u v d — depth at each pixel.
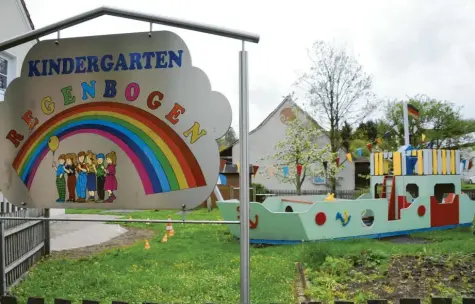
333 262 7.14
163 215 18.84
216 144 3.83
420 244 10.05
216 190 11.17
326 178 32.31
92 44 4.05
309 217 10.22
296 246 9.63
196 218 17.88
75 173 4.05
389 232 11.72
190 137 3.87
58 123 4.10
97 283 6.61
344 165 32.91
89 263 8.30
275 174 29.41
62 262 8.41
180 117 3.88
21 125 4.17
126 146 3.97
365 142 36.62
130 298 5.83
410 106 13.98
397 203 12.70
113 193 3.98
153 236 12.20
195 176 3.85
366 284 6.20
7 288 6.29
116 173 3.98
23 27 15.30
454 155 13.84
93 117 4.04
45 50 4.13
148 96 3.94
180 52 3.91
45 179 4.11
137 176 3.95
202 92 3.86
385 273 6.67
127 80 3.98
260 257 8.50
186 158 3.86
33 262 8.23
